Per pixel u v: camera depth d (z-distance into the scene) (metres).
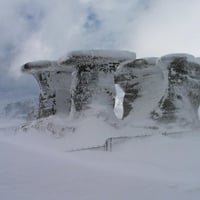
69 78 37.25
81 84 31.34
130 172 12.08
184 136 26.16
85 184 8.91
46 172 9.72
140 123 31.50
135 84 35.28
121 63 33.38
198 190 9.51
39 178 8.99
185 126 29.97
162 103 31.27
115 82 36.22
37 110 36.88
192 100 32.22
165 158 18.28
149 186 9.56
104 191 8.47
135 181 10.02
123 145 22.97
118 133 28.05
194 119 31.23
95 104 30.72
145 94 34.66
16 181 8.52
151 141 23.02
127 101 35.50
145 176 11.42
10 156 11.48
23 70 36.22
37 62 35.38
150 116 32.09
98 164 13.69
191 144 20.69
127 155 19.86
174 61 30.70
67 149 23.50
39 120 33.50
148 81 34.81
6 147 13.34
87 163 12.98
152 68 34.06
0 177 8.77
